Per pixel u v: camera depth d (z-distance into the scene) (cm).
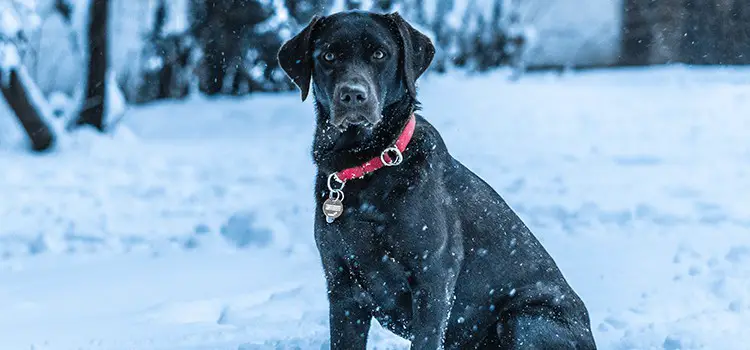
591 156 1442
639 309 626
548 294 497
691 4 2964
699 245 833
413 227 450
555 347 482
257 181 1337
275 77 2078
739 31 2903
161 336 597
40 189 1330
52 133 1778
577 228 924
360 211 452
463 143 1631
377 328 589
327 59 470
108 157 1694
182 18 2233
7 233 1006
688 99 2144
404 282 462
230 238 930
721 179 1202
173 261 852
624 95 2280
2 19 1452
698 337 546
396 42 477
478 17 2684
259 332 601
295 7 1465
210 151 1742
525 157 1446
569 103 2164
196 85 2528
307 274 779
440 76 2584
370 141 457
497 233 493
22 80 1731
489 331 509
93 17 1908
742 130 1669
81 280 784
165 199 1213
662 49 3092
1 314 671
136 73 2503
